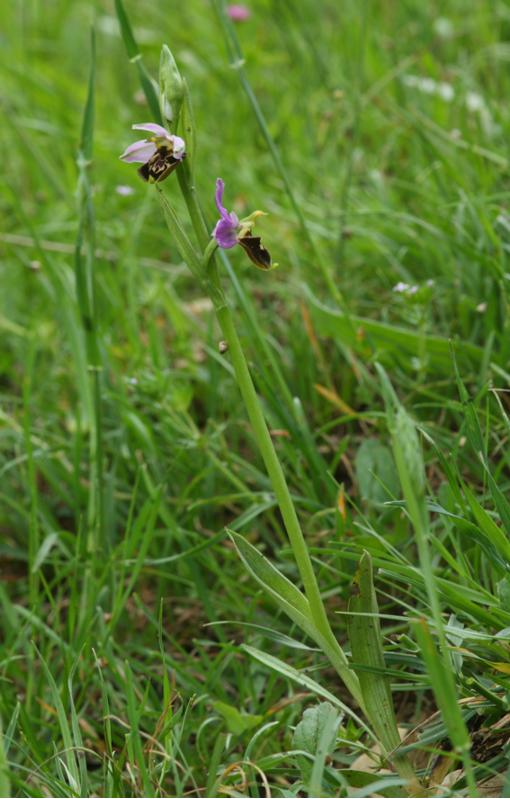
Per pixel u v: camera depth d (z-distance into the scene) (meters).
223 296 0.75
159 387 0.99
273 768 0.79
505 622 0.77
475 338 0.99
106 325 1.10
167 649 0.93
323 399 1.03
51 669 0.91
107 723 0.79
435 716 0.78
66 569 0.92
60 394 1.10
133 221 1.21
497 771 0.75
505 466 0.93
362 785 0.76
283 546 0.94
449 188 1.09
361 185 1.27
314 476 0.94
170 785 0.82
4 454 1.08
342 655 0.77
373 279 1.11
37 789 0.80
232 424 1.03
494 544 0.77
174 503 0.99
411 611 0.76
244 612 0.91
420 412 0.98
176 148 0.73
